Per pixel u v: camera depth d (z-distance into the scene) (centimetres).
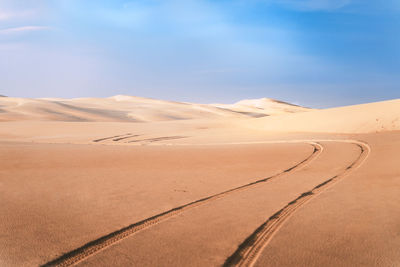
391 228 525
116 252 453
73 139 3525
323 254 438
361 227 534
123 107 12550
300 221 570
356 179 914
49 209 670
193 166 1229
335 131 3019
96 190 840
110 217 613
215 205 684
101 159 1437
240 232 522
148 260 427
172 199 742
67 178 1006
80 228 555
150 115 10631
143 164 1291
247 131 3969
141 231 532
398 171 977
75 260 435
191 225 559
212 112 13025
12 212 650
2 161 1366
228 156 1501
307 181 916
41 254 452
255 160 1357
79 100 14562
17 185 906
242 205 679
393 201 677
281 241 482
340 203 677
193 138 3406
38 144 2261
